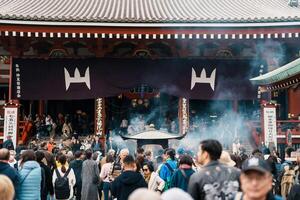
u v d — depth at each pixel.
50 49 28.59
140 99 34.12
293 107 30.66
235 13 29.16
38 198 10.04
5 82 30.00
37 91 28.53
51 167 12.91
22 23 24.78
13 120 26.84
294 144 27.36
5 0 33.06
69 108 36.31
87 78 28.77
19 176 9.74
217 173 6.29
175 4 34.38
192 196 6.28
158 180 11.05
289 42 27.27
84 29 25.42
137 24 25.33
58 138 30.23
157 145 17.77
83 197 13.34
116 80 28.86
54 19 24.77
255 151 12.35
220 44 28.23
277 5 33.44
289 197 9.30
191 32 25.84
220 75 29.08
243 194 5.16
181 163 9.53
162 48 29.27
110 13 28.97
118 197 9.42
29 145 25.33
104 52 28.61
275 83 20.97
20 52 28.14
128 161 9.55
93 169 13.45
